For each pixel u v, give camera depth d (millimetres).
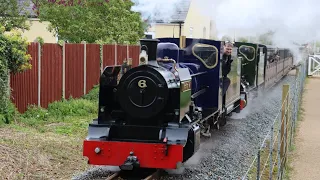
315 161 10031
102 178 7777
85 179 7637
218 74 10523
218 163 9148
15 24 17125
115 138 8172
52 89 13562
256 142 11625
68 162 8508
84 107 13680
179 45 10672
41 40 12961
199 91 10039
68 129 11281
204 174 8312
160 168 7840
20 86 12141
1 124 10695
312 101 21031
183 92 8141
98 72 16484
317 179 8648
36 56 12727
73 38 19641
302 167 9523
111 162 7773
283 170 8672
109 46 17312
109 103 8383
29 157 8250
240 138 11758
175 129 7828
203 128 10422
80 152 9266
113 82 8391
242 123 13914
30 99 12594
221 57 10672
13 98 11875
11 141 9195
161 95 7785
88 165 8539
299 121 15289
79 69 15078
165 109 8016
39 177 7375
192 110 8875
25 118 11883
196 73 10016
